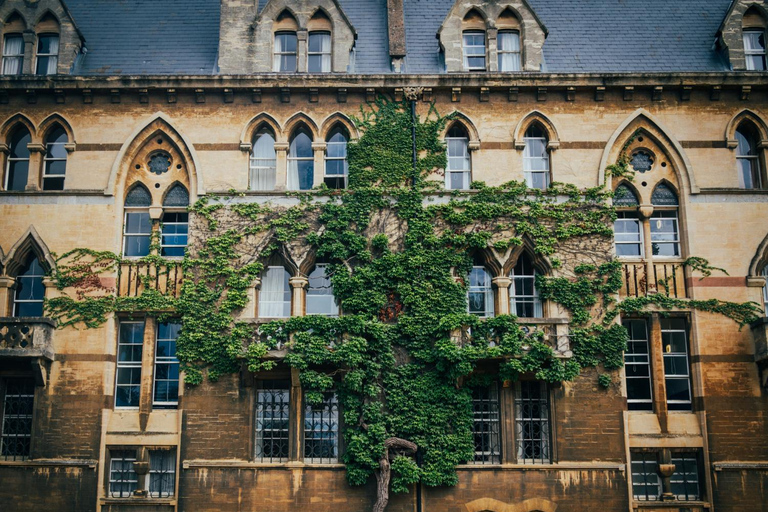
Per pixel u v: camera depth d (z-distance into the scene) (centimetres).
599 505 2462
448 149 2741
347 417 2450
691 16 3023
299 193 2644
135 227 2703
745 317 2597
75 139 2705
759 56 2841
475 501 2452
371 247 2605
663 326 2641
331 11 2808
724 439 2525
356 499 2453
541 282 2592
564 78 2702
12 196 2669
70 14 2800
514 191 2644
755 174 2747
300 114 2727
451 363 2448
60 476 2480
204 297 2559
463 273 2591
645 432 2536
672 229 2714
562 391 2525
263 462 2489
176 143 2717
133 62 2836
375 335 2473
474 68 2814
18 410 2569
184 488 2467
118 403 2575
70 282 2602
